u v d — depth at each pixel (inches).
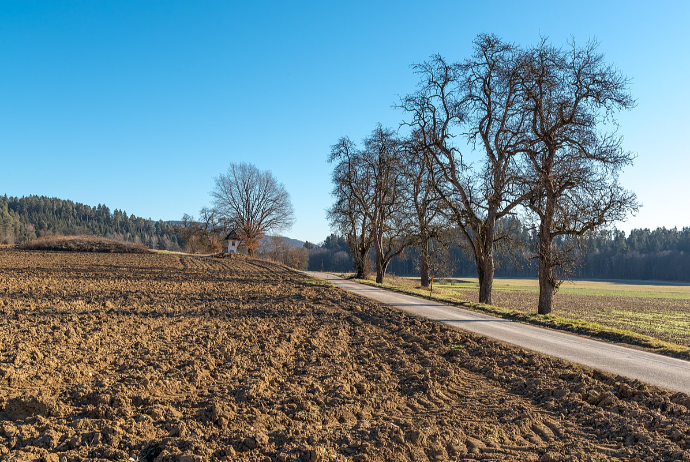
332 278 1854.1
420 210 1389.0
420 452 270.2
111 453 242.1
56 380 366.6
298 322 708.7
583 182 851.4
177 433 273.9
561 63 877.8
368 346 566.9
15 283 1092.5
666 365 456.4
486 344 559.8
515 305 1561.3
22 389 336.8
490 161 987.9
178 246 6461.6
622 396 367.2
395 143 1127.6
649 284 4222.4
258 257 3139.8
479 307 948.6
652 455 266.4
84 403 316.8
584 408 346.3
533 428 319.3
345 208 1839.3
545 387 396.8
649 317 1433.3
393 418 325.7
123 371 400.8
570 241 917.2
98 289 1055.6
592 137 869.2
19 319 629.0
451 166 1073.5
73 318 646.5
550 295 915.4
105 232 7081.7
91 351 462.9
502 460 264.5
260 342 550.3
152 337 547.5
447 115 1059.3
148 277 1445.6
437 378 432.1
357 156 1717.5
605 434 303.6
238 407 321.4
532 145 932.0
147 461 241.8
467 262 5167.3
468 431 307.4
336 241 5969.5
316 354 503.5
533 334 637.3
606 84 853.2
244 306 876.6
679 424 301.4
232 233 3088.1
